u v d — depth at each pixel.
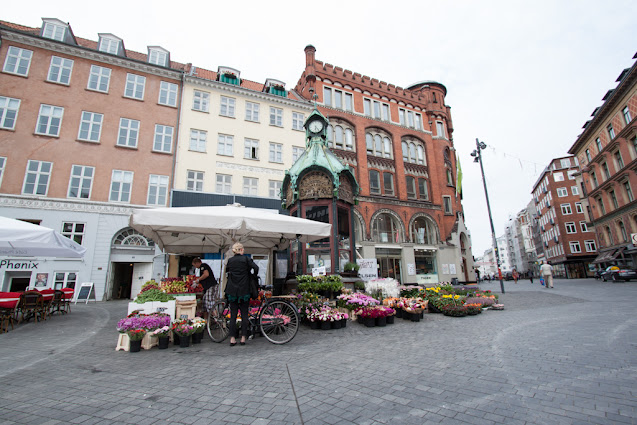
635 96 26.88
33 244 9.17
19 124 18.81
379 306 8.43
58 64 20.38
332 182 10.93
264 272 16.75
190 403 3.25
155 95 22.61
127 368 4.65
